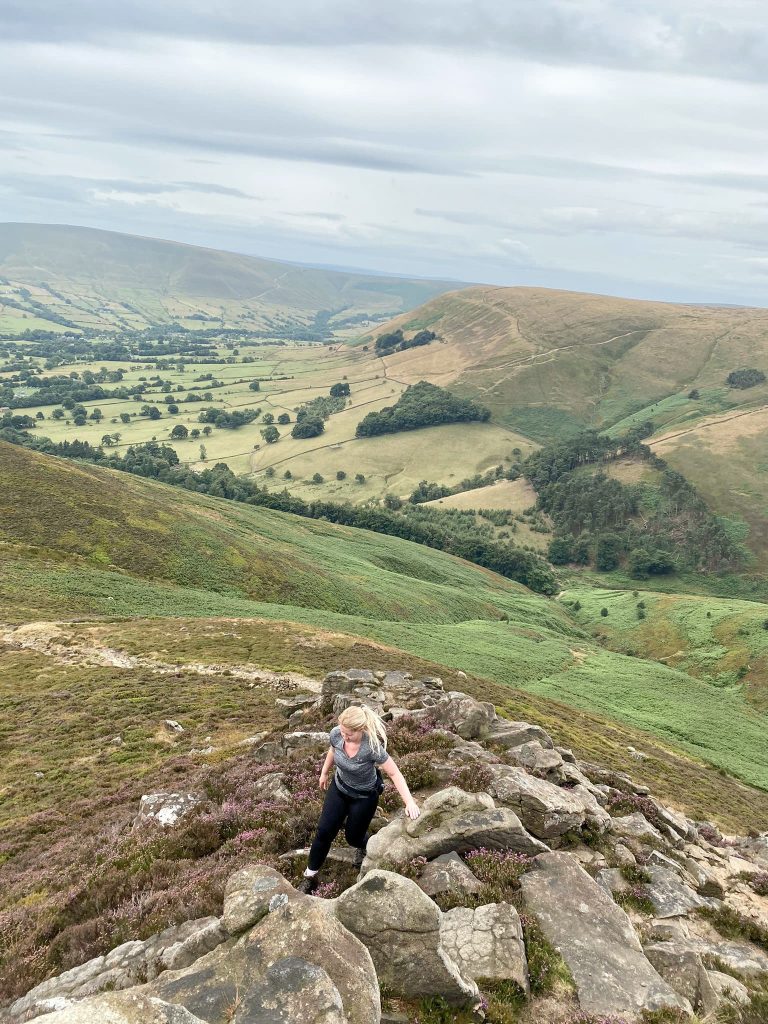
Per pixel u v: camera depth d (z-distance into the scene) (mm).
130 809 20281
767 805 46469
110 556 87750
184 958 6848
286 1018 4918
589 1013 6660
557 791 12875
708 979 7777
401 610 106875
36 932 10984
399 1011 6148
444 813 10008
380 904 6820
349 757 8320
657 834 13352
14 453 109188
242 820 12922
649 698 84312
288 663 49875
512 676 79375
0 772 28125
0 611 60469
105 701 37938
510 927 7539
